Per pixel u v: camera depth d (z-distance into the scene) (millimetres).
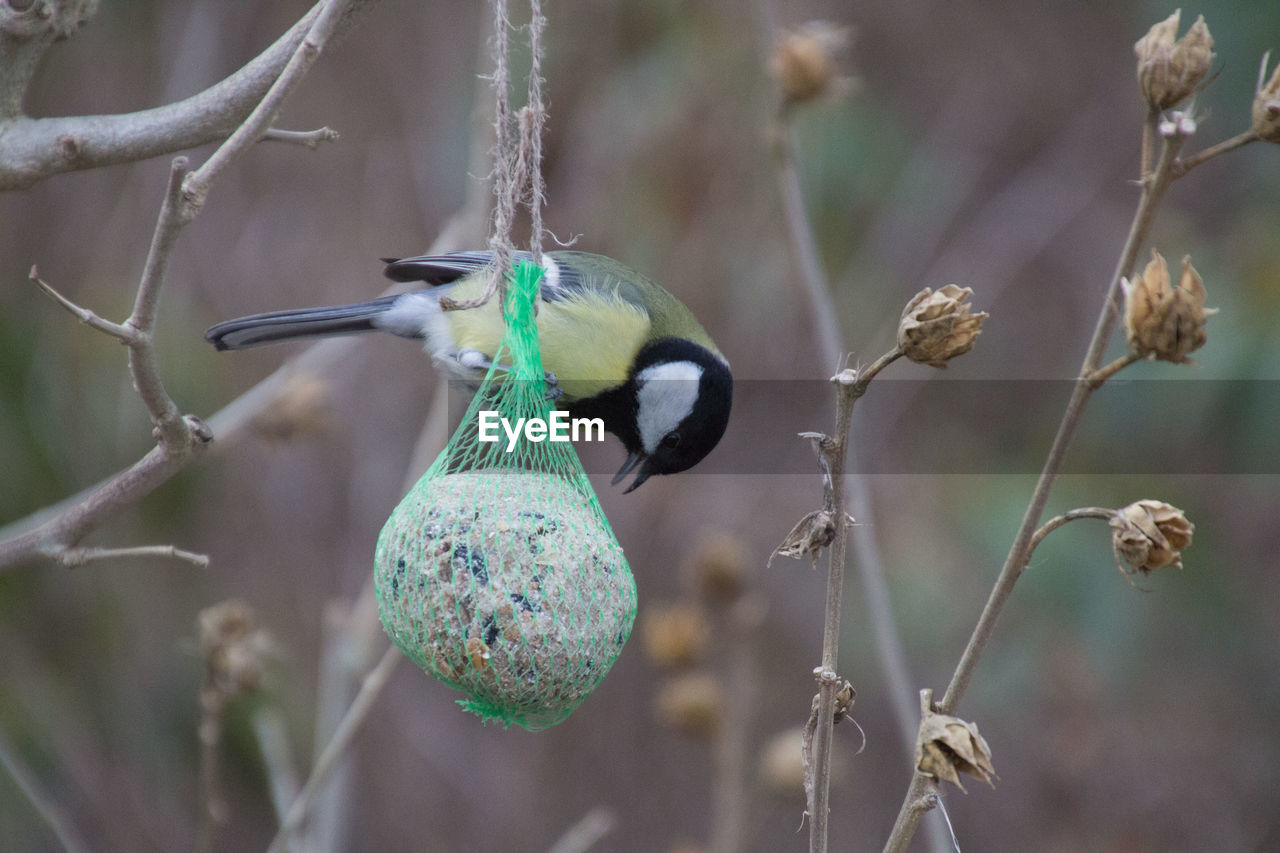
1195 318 3521
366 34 12977
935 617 11383
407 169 12797
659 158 11484
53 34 4816
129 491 4645
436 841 12188
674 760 12469
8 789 9648
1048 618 11008
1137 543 3643
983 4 13984
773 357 12148
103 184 11680
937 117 13648
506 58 4855
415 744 12453
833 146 11852
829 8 13164
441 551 5090
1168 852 11703
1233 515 12016
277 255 12430
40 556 4613
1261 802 11797
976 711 11609
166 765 10805
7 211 11320
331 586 12109
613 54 11578
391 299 7133
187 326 11141
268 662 6801
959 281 13297
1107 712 11633
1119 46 13945
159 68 11828
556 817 12367
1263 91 3529
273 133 4605
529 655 4973
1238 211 11664
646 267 11500
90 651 10852
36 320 10625
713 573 8234
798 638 12031
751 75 11289
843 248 12469
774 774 8039
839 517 3918
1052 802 11820
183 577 11438
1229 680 12039
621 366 7250
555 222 11508
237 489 12008
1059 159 13844
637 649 12508
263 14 12273
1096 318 13352
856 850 11992
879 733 12148
